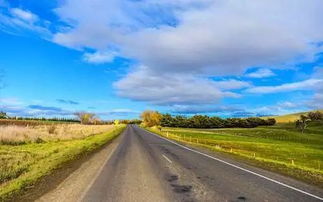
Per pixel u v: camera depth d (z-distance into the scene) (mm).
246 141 73188
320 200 8797
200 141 54250
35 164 15156
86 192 9578
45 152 20047
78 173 13172
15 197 8883
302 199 8883
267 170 14766
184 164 16453
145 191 9781
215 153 23922
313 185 11062
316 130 152750
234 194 9414
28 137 28312
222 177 12453
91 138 39375
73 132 43281
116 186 10531
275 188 10336
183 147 29469
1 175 12000
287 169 15633
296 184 11125
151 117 135375
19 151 19812
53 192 9539
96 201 8500
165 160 18266
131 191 9766
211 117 178000
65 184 10781
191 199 8773
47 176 12344
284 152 50750
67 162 16672
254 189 10148
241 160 19281
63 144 27188
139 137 47969
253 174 13289
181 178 12172
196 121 174625
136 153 22484
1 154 17766
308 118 177500
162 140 41219
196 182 11336
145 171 13906
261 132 131500
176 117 177750
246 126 179000
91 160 17844
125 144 32312
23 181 11016
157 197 8992
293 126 173250
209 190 9969
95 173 13227
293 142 90625
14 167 13820
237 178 12234
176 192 9648
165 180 11719
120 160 18016
